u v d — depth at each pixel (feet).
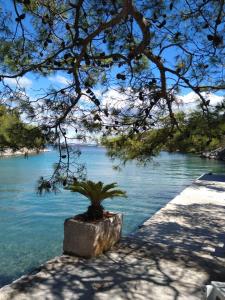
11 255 29.48
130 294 16.72
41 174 100.32
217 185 62.18
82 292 16.80
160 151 22.24
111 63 18.78
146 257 22.38
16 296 16.17
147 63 20.61
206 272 19.95
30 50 19.01
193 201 44.68
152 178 96.17
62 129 18.53
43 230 38.52
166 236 27.68
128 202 57.31
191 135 20.33
